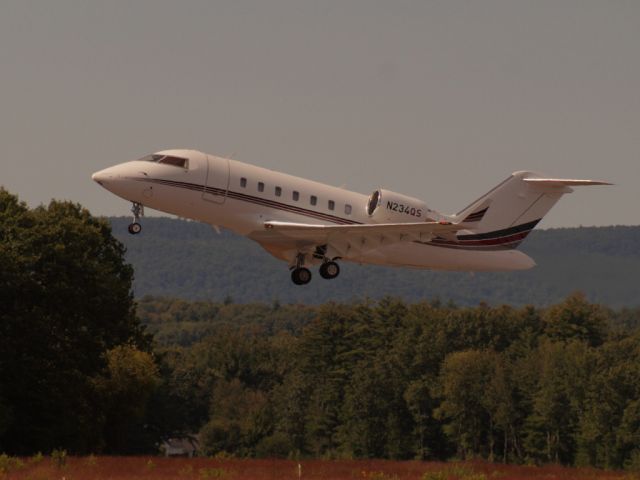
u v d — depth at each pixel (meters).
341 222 139.50
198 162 132.38
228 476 100.19
